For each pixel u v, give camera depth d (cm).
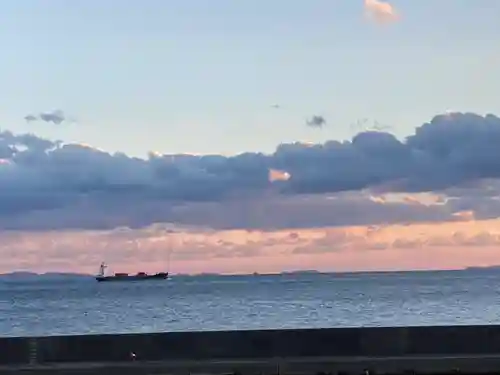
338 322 6912
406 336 1617
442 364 1554
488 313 7894
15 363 1608
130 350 1625
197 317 7994
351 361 1559
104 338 1627
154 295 16712
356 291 17362
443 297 12612
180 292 18800
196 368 1553
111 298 15125
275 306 10081
